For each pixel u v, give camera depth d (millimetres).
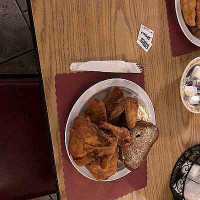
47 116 568
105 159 549
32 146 706
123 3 612
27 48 944
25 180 707
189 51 693
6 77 699
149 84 657
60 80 574
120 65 609
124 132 552
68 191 597
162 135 684
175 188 694
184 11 637
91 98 591
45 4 549
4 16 914
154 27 647
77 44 580
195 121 720
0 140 679
